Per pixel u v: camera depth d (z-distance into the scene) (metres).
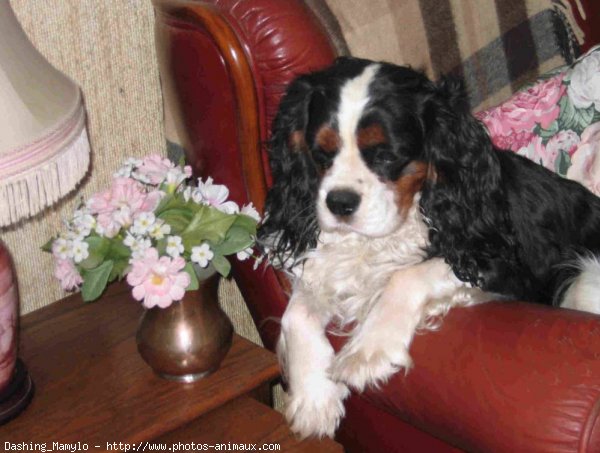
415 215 1.08
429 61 1.20
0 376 0.91
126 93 1.18
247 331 1.39
